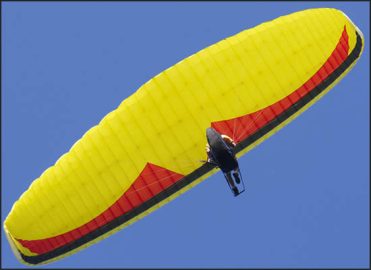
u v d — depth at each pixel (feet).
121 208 440.04
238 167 409.08
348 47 467.11
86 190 435.53
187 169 434.71
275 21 448.24
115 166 431.43
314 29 452.76
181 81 426.92
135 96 429.79
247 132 437.17
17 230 451.94
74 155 435.53
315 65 447.42
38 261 464.65
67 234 447.83
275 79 437.58
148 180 434.30
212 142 396.57
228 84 430.20
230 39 436.76
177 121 426.92
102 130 431.43
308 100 445.78
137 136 428.15
